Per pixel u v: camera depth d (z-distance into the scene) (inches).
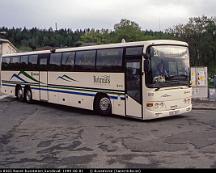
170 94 540.7
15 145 399.5
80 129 490.3
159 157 327.6
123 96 563.2
